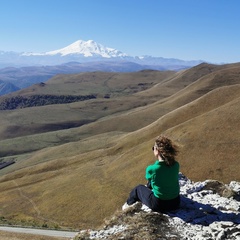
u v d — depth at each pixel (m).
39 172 149.38
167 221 10.73
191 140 106.94
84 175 121.50
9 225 77.56
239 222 10.87
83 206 100.19
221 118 112.75
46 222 96.25
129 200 12.12
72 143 199.75
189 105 152.38
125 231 10.30
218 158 96.56
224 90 151.00
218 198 13.05
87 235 10.97
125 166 114.62
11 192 129.88
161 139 10.55
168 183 10.57
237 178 88.69
